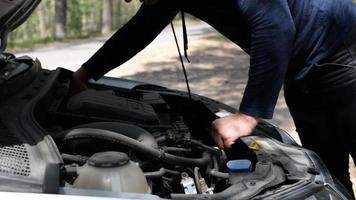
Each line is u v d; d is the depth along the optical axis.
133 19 2.86
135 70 11.16
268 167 2.18
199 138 2.75
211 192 2.09
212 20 2.49
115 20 31.17
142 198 1.78
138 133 2.17
